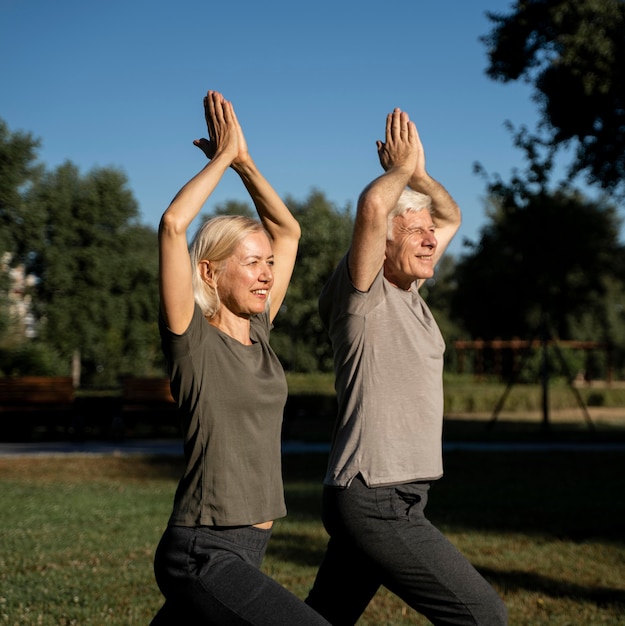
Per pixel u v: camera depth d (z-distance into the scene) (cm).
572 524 791
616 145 1925
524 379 3956
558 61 1933
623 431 2077
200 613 249
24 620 474
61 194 3353
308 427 2261
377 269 311
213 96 289
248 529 261
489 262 2220
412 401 310
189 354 261
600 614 500
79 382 3634
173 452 1509
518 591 552
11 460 1360
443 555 295
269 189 316
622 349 5212
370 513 297
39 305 3362
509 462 1328
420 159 364
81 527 761
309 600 318
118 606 507
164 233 259
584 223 2050
